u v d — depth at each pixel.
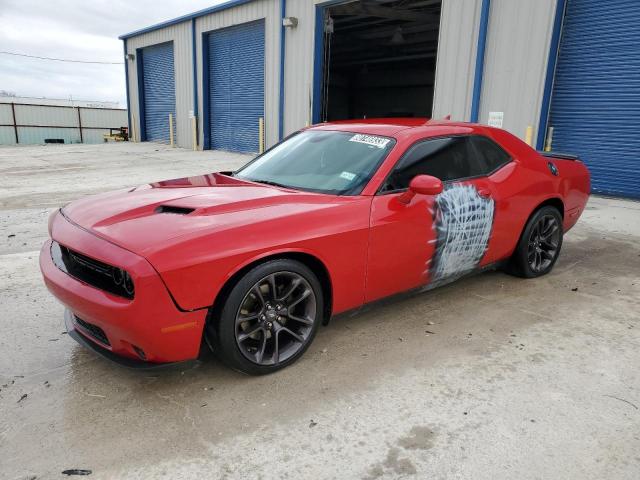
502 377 2.89
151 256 2.38
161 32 22.27
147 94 25.17
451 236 3.62
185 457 2.21
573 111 9.33
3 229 6.41
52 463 2.17
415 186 3.13
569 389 2.77
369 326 3.57
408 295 3.60
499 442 2.32
